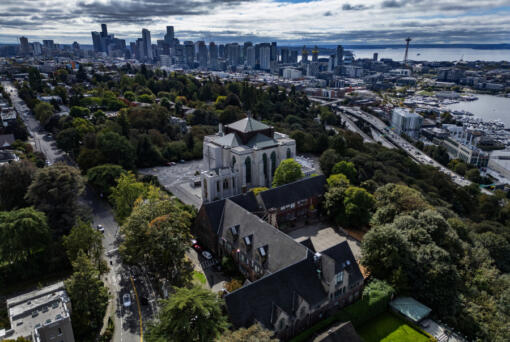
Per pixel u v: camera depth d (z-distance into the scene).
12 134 188.75
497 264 110.19
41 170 105.69
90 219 107.88
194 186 156.75
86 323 72.44
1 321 72.75
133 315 79.00
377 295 79.44
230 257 94.62
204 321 57.53
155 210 92.12
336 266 74.94
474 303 81.12
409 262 84.50
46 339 64.88
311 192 125.19
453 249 95.62
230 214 100.50
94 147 164.38
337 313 75.69
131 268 95.88
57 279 92.50
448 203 171.50
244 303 65.69
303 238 112.88
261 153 145.12
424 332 74.06
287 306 69.56
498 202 188.50
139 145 182.50
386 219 105.81
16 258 87.56
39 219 91.38
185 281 82.38
